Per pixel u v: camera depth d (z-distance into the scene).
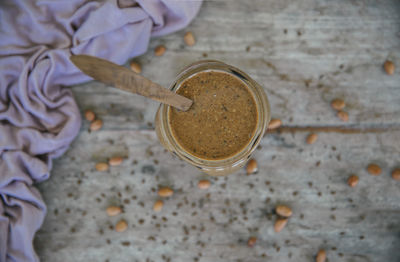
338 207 0.49
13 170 0.46
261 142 0.49
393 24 0.49
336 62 0.49
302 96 0.49
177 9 0.47
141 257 0.49
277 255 0.49
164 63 0.49
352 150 0.49
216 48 0.49
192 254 0.49
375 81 0.49
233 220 0.49
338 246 0.49
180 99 0.36
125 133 0.49
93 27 0.46
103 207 0.49
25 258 0.47
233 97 0.39
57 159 0.49
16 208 0.47
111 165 0.49
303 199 0.49
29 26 0.46
